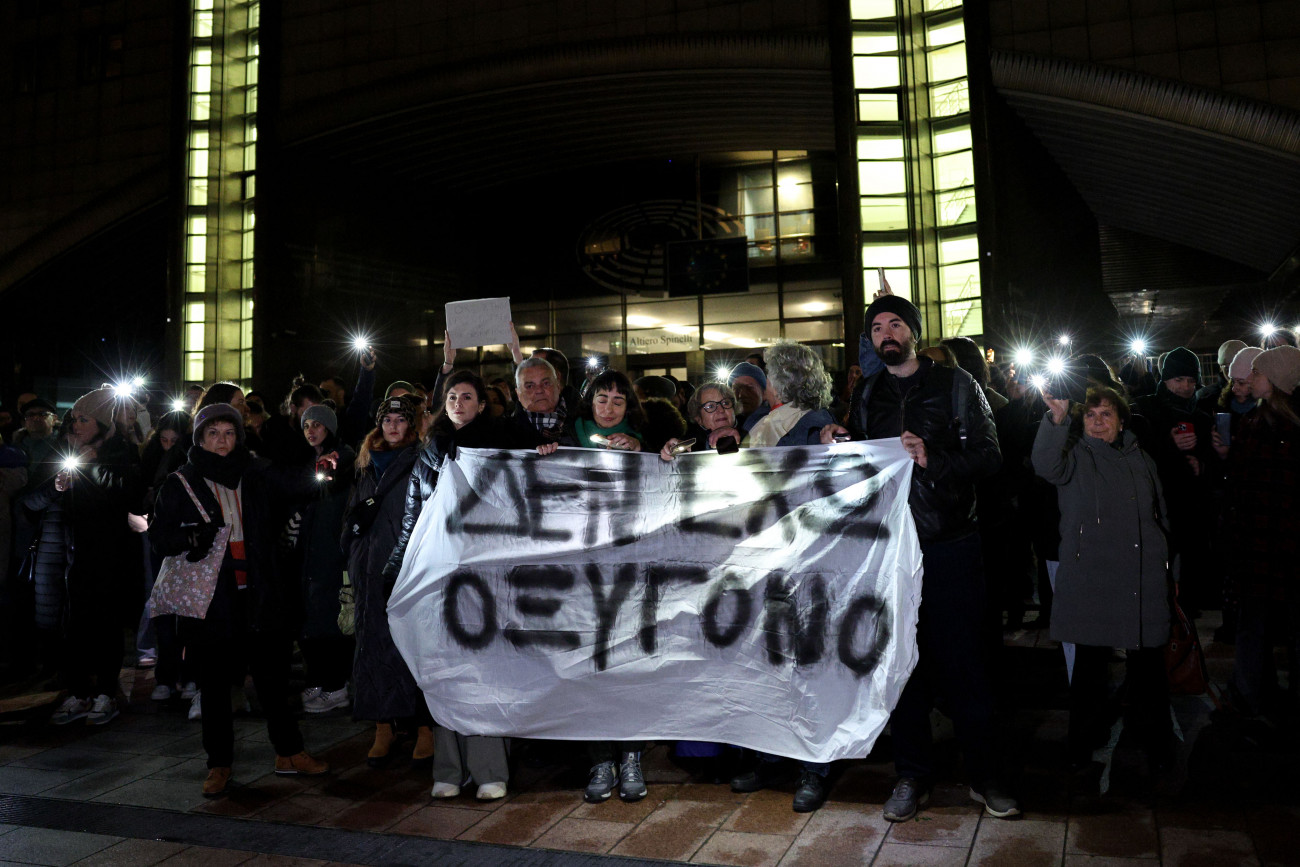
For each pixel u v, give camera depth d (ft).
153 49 85.81
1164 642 13.42
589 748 14.21
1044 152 72.13
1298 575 14.97
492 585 14.25
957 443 12.62
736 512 13.70
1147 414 19.72
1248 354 18.93
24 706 20.07
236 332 83.10
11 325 92.38
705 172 79.20
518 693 13.93
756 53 66.03
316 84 76.95
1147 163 68.90
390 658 14.93
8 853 12.57
